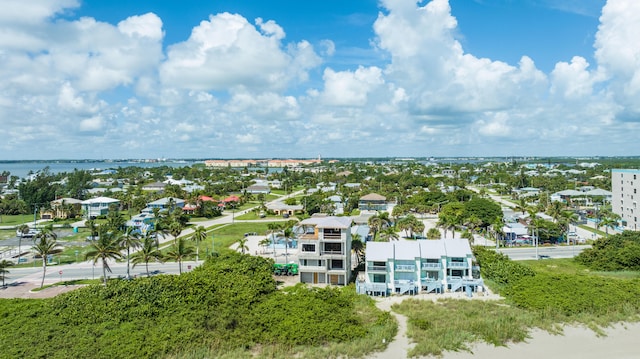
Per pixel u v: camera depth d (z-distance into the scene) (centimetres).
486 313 6919
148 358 5516
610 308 6962
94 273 9612
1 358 5391
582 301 7069
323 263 8550
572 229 14438
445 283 8081
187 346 5812
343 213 17612
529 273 8275
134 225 14838
